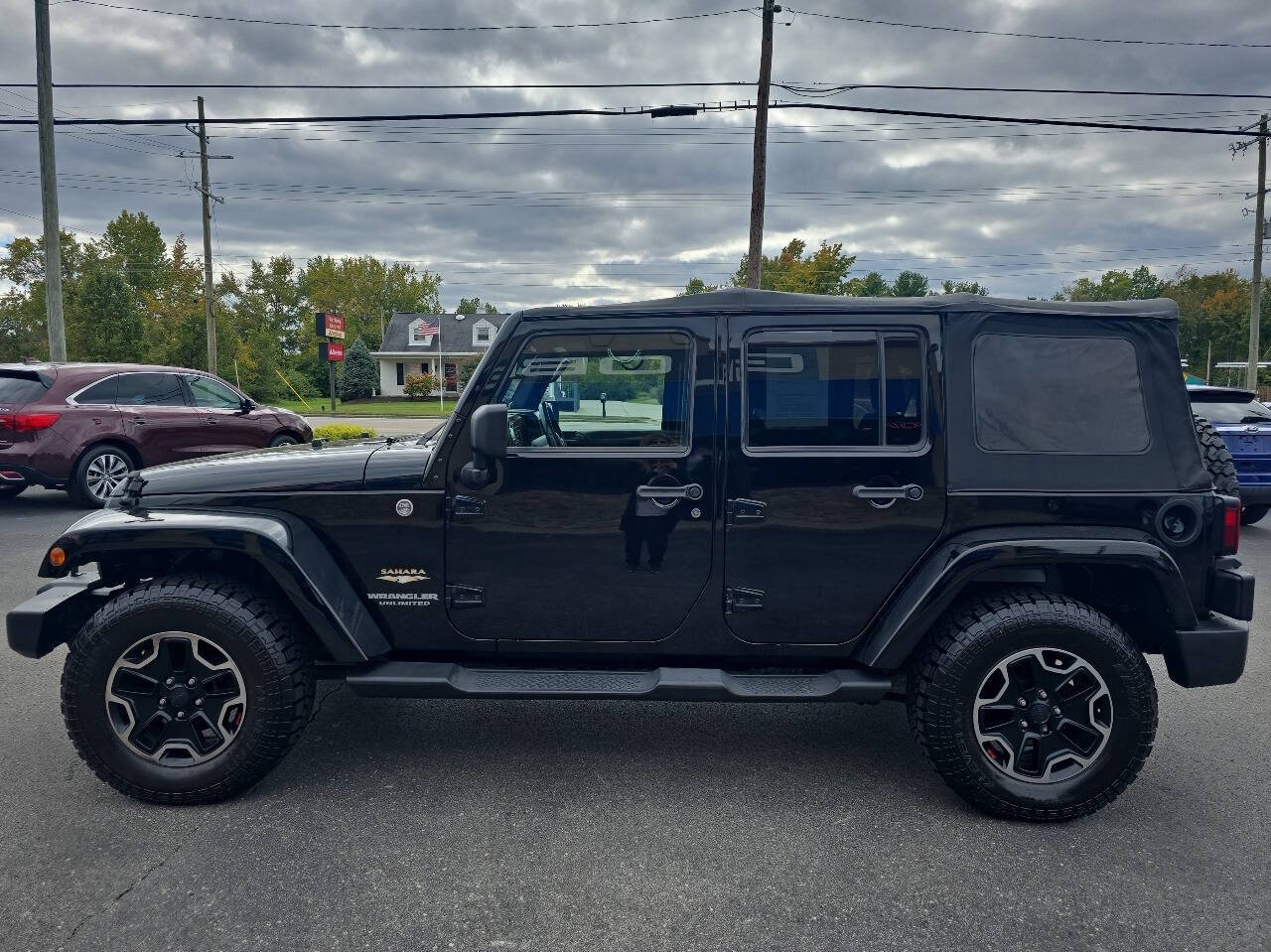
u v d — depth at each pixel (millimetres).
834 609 3035
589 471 3010
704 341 3004
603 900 2428
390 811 2955
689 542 3025
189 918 2322
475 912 2365
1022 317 2990
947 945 2234
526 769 3311
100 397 9305
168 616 2852
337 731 3688
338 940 2234
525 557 3049
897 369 2980
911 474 2961
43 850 2674
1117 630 2826
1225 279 85938
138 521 2936
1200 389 9141
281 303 77750
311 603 2914
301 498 3053
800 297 3021
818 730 3746
